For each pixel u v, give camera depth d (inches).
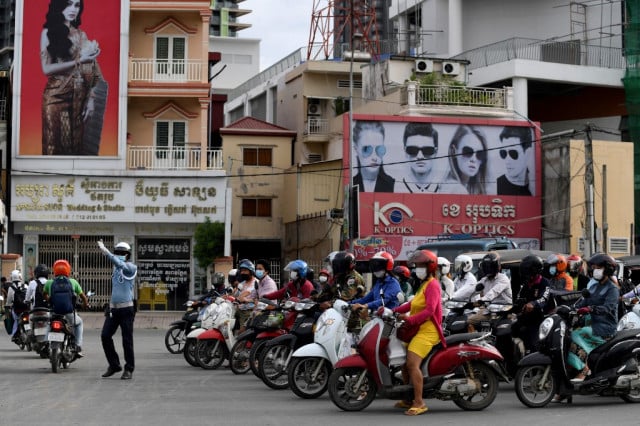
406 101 1651.1
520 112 1798.7
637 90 1824.6
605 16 1958.7
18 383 606.5
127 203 1501.0
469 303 570.9
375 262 510.0
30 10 1502.2
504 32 2048.5
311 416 454.9
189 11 1562.5
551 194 1590.8
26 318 849.5
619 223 1588.3
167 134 1572.3
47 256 1505.9
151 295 1520.7
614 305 497.0
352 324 526.0
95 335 1156.5
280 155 1913.1
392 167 1562.5
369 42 2003.0
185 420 437.7
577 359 494.0
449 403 512.1
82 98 1503.4
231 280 812.6
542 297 535.8
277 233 1887.3
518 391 490.3
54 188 1493.6
